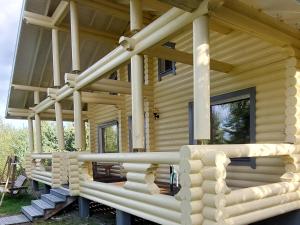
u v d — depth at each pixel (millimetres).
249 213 3332
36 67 10367
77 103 6859
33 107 11734
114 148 10062
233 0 3076
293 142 4016
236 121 5469
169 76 7324
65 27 8430
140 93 4484
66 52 10016
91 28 8852
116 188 4902
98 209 7164
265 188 3562
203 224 3025
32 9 8320
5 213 7465
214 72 5887
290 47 3982
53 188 8008
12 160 9914
